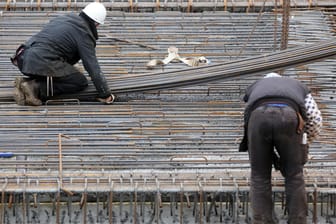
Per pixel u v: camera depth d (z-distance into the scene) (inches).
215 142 542.3
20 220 461.1
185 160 508.7
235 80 649.0
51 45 593.3
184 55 694.5
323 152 525.0
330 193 452.8
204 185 462.6
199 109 599.5
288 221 436.1
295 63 610.5
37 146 530.3
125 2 796.6
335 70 665.0
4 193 450.3
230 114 589.9
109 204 454.6
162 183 465.7
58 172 487.8
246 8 796.6
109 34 729.6
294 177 429.4
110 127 563.2
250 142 426.6
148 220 464.4
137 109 597.6
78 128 561.0
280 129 413.4
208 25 753.0
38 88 599.5
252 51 699.4
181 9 796.6
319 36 729.0
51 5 783.7
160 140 543.8
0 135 546.3
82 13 593.3
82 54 588.4
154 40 722.2
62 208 476.1
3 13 763.4
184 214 470.6
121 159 513.0
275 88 424.8
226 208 474.0
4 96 611.2
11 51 692.7
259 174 433.1
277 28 740.7
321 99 616.7
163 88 617.6
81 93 613.0
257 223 430.0
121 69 666.2
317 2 804.0
